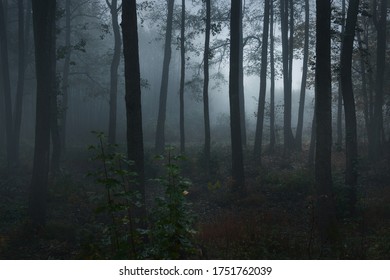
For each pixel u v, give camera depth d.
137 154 9.45
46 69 12.30
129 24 9.79
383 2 20.56
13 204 14.12
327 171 10.72
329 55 10.77
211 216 13.71
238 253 8.55
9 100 19.95
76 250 10.04
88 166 20.30
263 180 17.64
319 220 10.62
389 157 20.02
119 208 5.08
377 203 13.43
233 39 15.98
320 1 10.72
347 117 13.47
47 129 12.28
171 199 5.18
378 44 20.67
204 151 20.84
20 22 20.88
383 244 9.19
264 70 23.30
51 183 15.92
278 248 8.96
